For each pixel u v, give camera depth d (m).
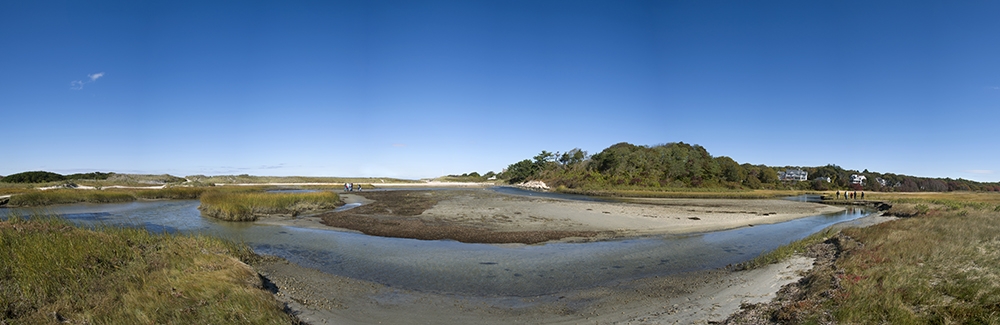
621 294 11.94
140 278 10.38
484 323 9.79
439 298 11.70
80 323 8.05
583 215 30.72
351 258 16.55
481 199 47.94
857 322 7.83
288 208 32.97
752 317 9.07
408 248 18.56
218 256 13.16
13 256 10.42
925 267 11.30
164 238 14.96
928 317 7.92
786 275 12.72
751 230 25.25
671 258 16.98
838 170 113.31
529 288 12.74
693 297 11.29
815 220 31.50
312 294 11.58
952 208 34.19
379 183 125.19
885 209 41.84
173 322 8.15
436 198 49.88
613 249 18.72
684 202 45.81
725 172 85.56
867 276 10.77
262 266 14.48
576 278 13.88
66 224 15.05
